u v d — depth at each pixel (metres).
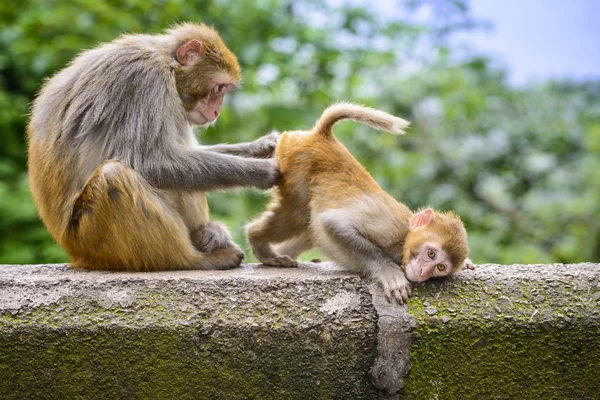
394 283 5.61
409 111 16.36
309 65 14.41
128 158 6.26
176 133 6.50
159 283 5.54
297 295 5.55
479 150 16.25
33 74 13.81
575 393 5.48
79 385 5.34
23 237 11.89
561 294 5.57
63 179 6.41
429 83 16.19
